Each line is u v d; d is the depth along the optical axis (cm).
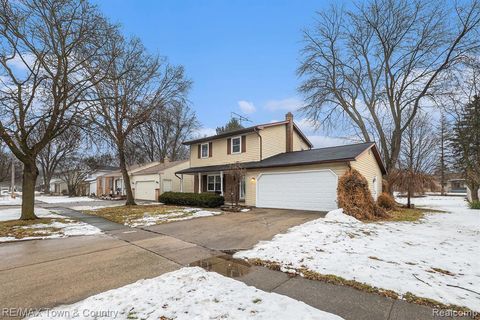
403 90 1927
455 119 2152
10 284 435
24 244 709
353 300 369
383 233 802
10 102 1041
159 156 3641
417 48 1802
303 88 2247
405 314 332
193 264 536
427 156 2995
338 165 1273
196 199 1638
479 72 1775
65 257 586
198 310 334
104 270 502
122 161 1800
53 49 1052
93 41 1124
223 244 692
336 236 734
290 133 1959
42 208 1711
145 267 518
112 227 960
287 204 1451
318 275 458
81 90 1144
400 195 3294
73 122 1159
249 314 324
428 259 543
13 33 966
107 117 1666
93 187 3944
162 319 315
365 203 1146
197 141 2119
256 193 1600
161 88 1809
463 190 4466
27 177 1109
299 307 344
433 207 1805
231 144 1906
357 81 2159
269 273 476
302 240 686
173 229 898
